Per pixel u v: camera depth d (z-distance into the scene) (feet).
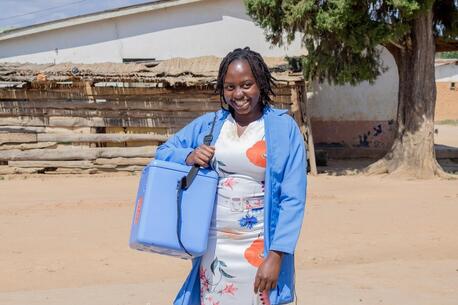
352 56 61.00
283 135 9.80
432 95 60.59
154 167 9.99
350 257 26.37
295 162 9.77
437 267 24.11
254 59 10.01
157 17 87.10
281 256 9.48
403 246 28.45
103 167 65.05
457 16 64.54
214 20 86.22
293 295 10.03
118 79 63.26
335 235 30.96
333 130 85.20
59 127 65.31
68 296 19.99
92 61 88.74
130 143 66.03
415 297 19.65
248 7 59.26
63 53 89.35
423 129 60.29
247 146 9.84
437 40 68.85
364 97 84.53
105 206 41.16
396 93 83.76
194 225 9.76
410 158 60.54
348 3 52.80
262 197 9.92
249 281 9.86
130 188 53.78
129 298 19.65
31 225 34.01
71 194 49.16
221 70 10.17
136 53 87.76
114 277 23.22
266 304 9.61
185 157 10.25
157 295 20.02
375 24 55.36
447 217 36.22
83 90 65.26
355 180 58.44
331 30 54.90
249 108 9.94
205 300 10.08
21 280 22.70
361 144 84.84
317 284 21.38
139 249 10.08
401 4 52.34
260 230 9.95
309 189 51.29
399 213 37.76
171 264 25.48
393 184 54.80
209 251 10.03
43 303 19.04
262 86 10.02
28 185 56.59
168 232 9.73
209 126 10.49
